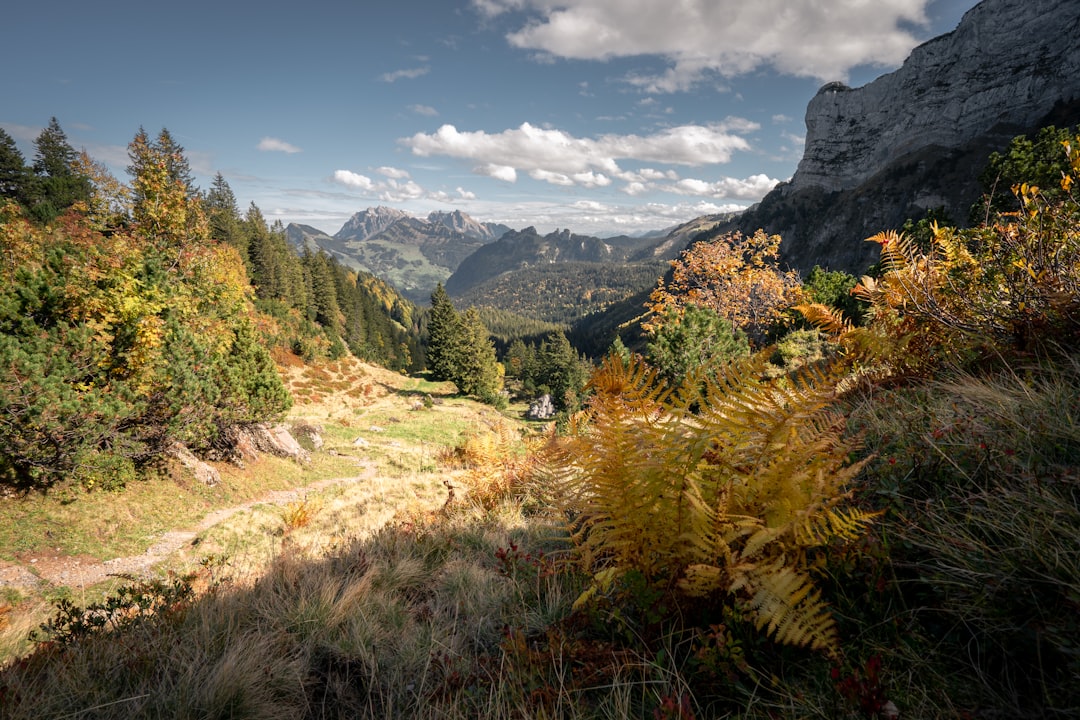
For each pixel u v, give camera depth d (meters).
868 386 4.23
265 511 15.16
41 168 72.12
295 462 22.00
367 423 38.59
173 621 3.35
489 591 3.21
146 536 12.27
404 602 3.38
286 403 22.31
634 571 2.21
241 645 2.71
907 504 2.31
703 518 2.02
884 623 1.81
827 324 5.29
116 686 2.59
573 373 67.94
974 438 2.40
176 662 2.74
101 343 12.77
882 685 1.50
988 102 168.25
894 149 192.62
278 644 2.83
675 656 2.04
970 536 1.85
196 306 23.86
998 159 24.81
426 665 2.50
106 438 13.34
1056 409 2.35
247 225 94.88
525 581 3.24
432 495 9.24
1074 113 146.38
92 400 12.21
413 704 2.28
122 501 13.27
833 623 1.66
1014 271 3.86
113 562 10.86
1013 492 1.91
